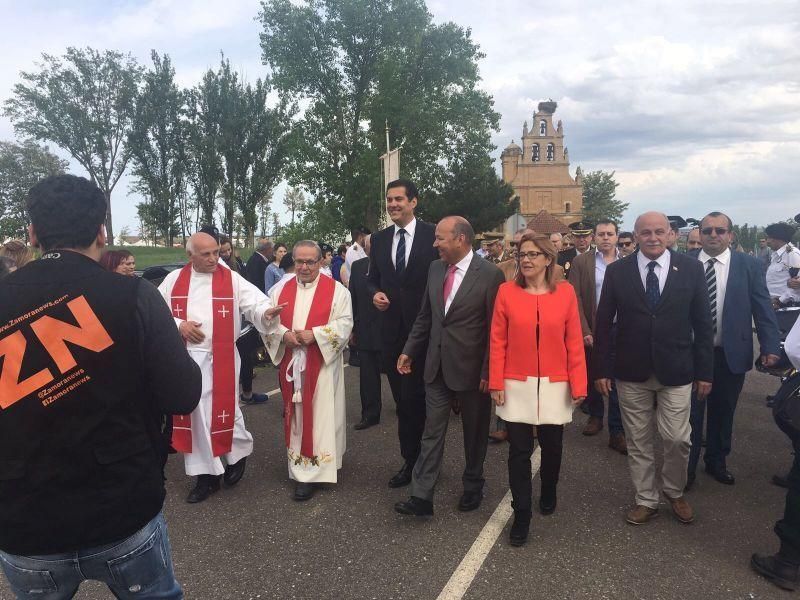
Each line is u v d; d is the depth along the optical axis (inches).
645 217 130.8
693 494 149.7
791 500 106.9
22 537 57.2
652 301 130.0
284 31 1173.7
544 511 137.7
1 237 787.4
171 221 1588.3
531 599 103.3
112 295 60.8
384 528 131.7
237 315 155.8
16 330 58.0
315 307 154.8
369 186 1103.0
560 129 2214.6
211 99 1438.2
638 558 117.3
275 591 107.2
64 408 57.5
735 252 154.8
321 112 1187.3
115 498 59.5
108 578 63.1
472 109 1225.4
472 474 139.9
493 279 134.6
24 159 1472.7
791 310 219.5
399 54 1157.1
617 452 181.5
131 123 1582.2
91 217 63.1
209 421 147.6
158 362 63.4
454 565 115.0
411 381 148.7
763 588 106.9
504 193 1232.8
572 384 122.1
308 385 151.3
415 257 154.4
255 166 1470.2
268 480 162.7
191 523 136.0
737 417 220.2
